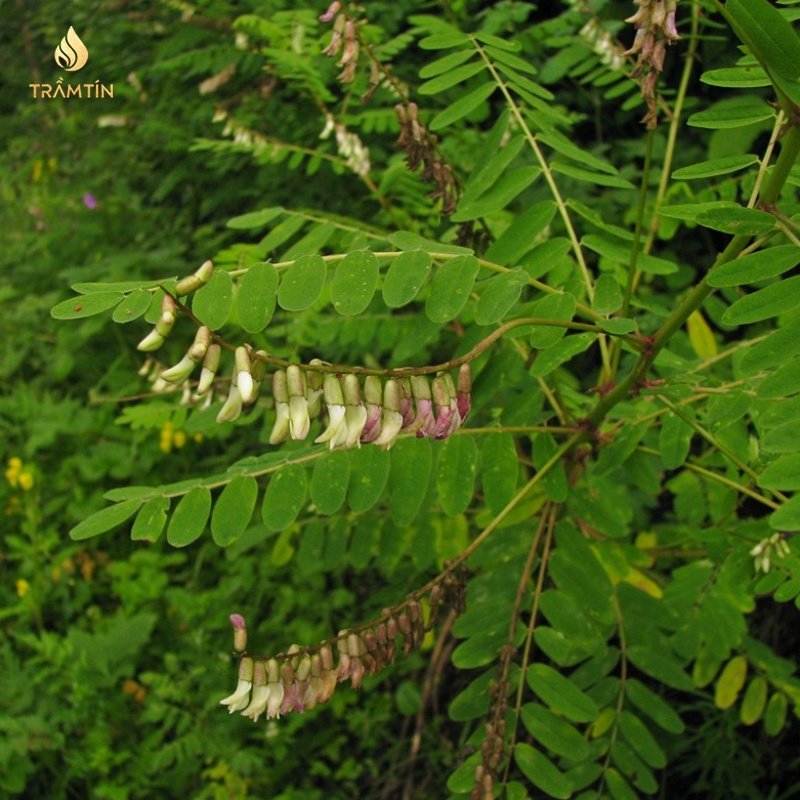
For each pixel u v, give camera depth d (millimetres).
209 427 2760
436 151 2242
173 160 5172
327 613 3791
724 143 3225
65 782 3494
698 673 2564
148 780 3486
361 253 1599
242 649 1558
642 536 2951
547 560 2205
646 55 1824
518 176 2082
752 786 3000
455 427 1445
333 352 3527
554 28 3297
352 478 1796
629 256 2115
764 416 1298
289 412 1346
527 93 2186
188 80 4895
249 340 3049
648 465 2355
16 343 5141
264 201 4191
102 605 4195
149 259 4730
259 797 3570
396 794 3506
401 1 3906
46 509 4328
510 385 2326
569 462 2291
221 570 4070
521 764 1925
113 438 4582
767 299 1450
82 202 5516
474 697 2045
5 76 6758
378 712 3625
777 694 2623
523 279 1606
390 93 3322
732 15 1410
